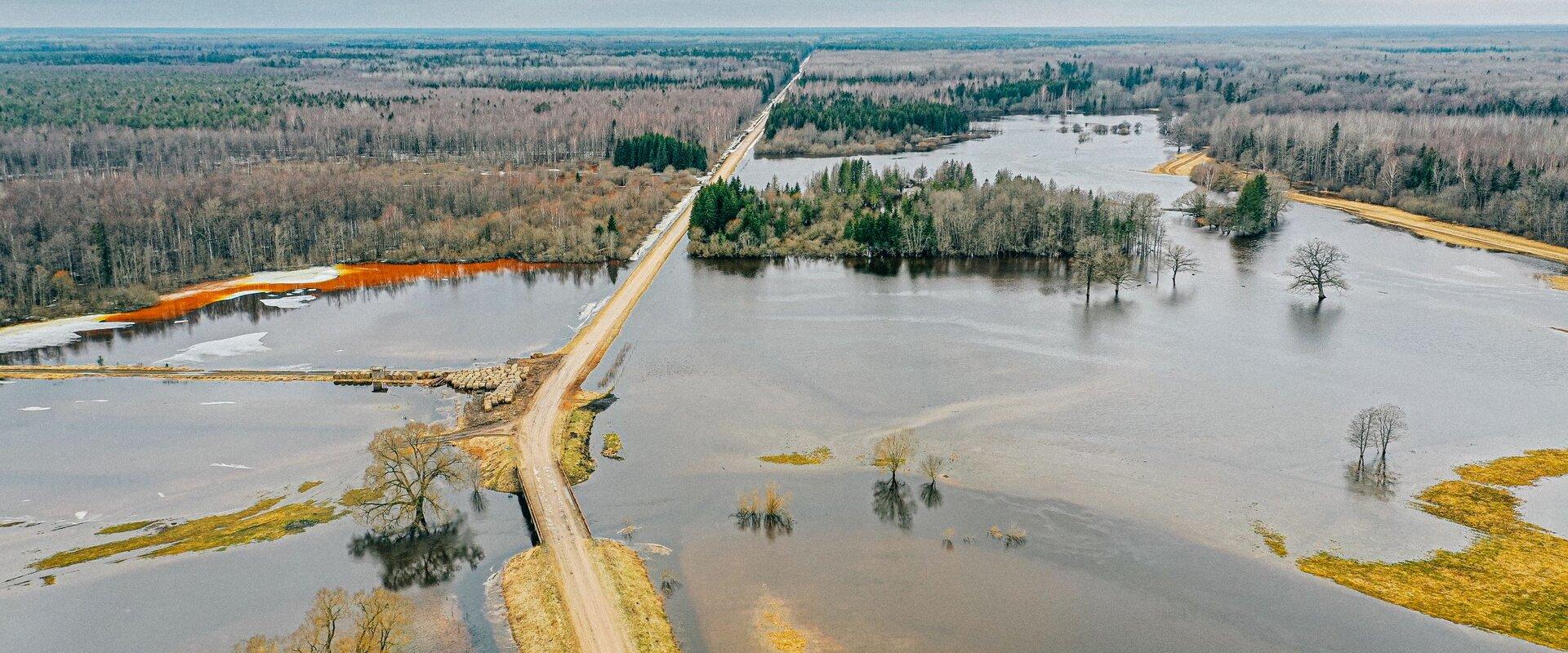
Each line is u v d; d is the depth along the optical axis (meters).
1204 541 102.06
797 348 166.50
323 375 153.88
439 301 199.00
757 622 89.25
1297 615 89.31
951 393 144.88
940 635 87.25
